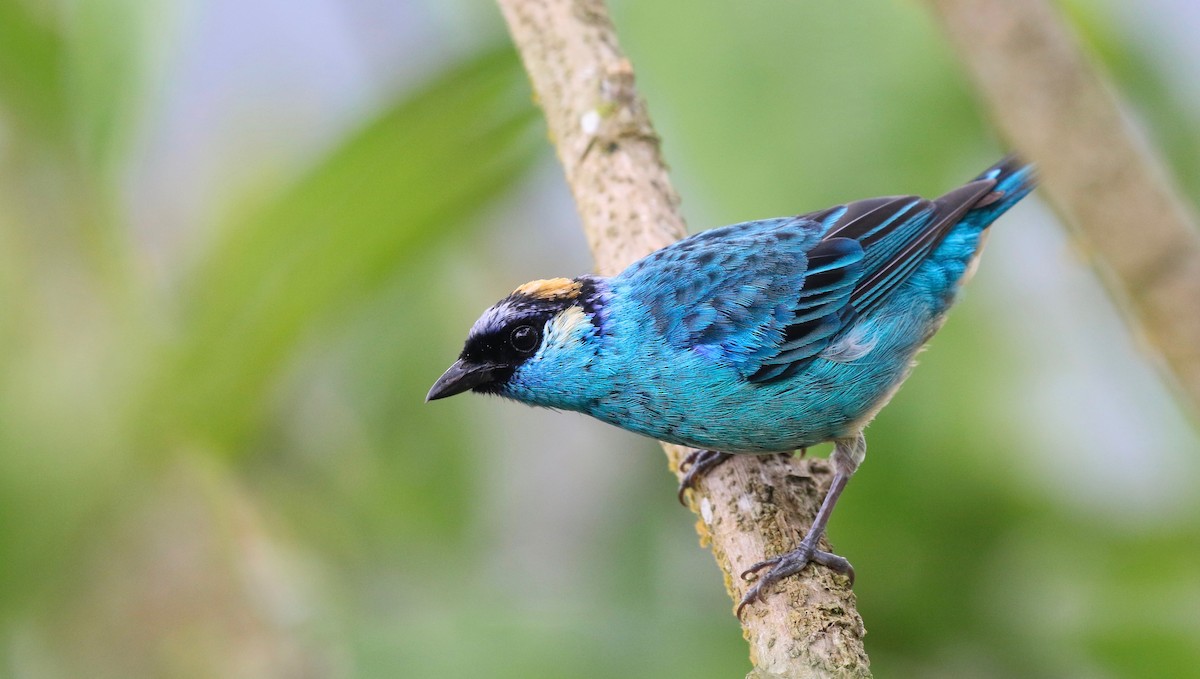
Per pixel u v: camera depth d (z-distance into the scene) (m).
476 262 12.86
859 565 11.04
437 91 9.20
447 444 11.66
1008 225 12.20
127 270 9.38
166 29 9.80
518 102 9.81
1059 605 11.00
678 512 12.12
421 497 11.57
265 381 9.23
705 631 9.79
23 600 9.16
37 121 9.41
